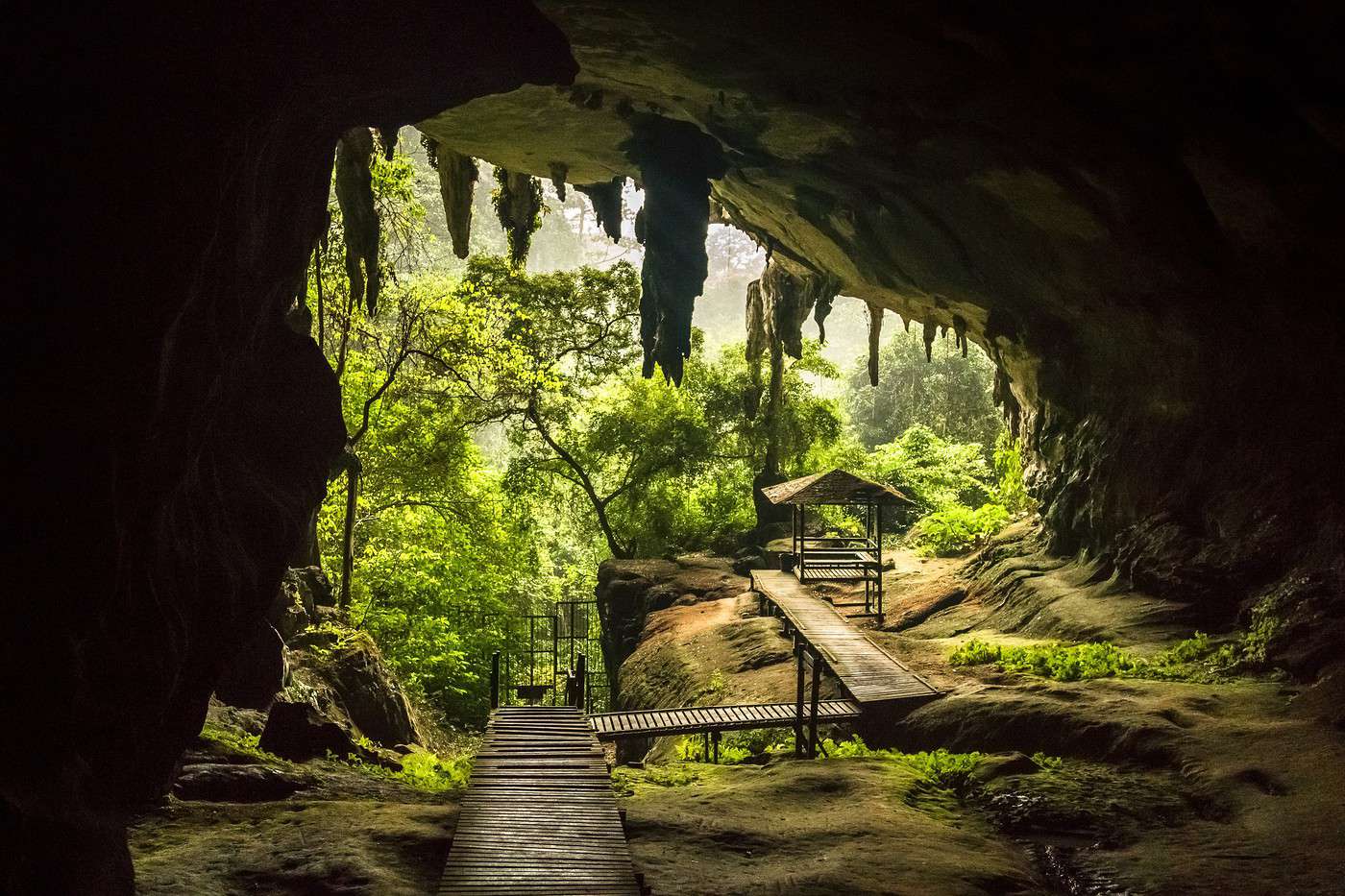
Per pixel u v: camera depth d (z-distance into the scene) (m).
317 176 9.24
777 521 31.48
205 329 6.61
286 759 10.47
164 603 6.94
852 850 7.63
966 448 35.50
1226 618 14.96
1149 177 12.86
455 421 26.80
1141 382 18.27
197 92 5.83
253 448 9.52
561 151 17.22
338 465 20.33
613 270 31.64
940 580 23.59
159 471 6.39
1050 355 20.53
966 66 11.23
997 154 13.57
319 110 8.16
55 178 5.13
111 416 5.48
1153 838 8.17
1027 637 17.72
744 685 18.20
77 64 5.19
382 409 24.73
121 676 6.32
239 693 12.87
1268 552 14.64
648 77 13.34
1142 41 9.91
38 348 5.12
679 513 32.78
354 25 6.98
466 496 27.02
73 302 5.25
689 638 22.61
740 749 14.75
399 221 23.86
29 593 5.20
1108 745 10.64
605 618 28.95
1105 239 15.16
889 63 11.60
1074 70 10.76
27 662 5.21
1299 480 14.55
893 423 44.12
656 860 7.37
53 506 5.25
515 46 8.13
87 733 6.01
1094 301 17.55
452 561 26.66
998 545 23.34
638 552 32.06
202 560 7.92
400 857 7.22
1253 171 11.48
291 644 16.16
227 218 6.51
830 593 24.36
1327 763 9.19
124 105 5.43
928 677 15.13
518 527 30.72
